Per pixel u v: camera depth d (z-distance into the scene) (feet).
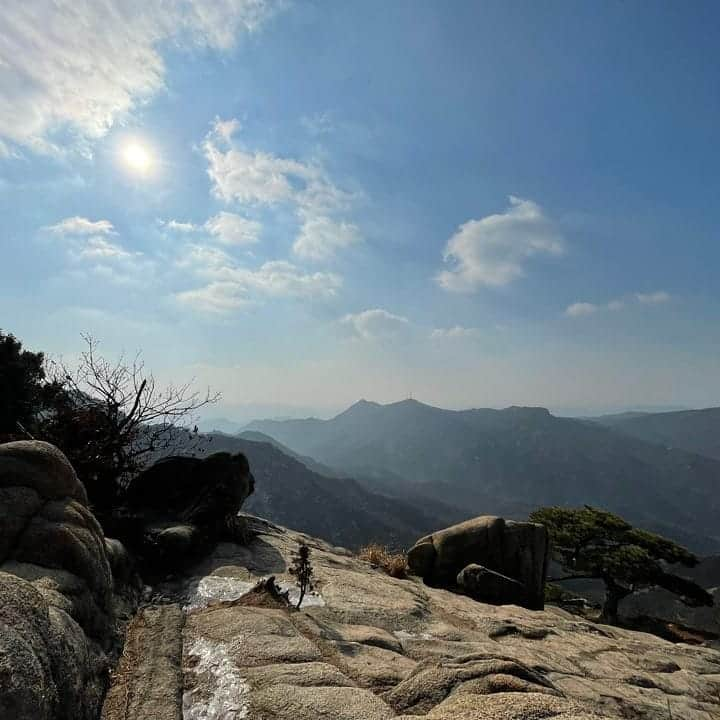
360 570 30.22
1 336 43.16
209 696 12.40
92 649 12.49
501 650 18.98
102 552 15.71
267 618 17.16
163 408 33.88
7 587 9.52
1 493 14.16
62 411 31.60
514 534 37.50
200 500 30.48
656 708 17.38
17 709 7.55
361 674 13.79
